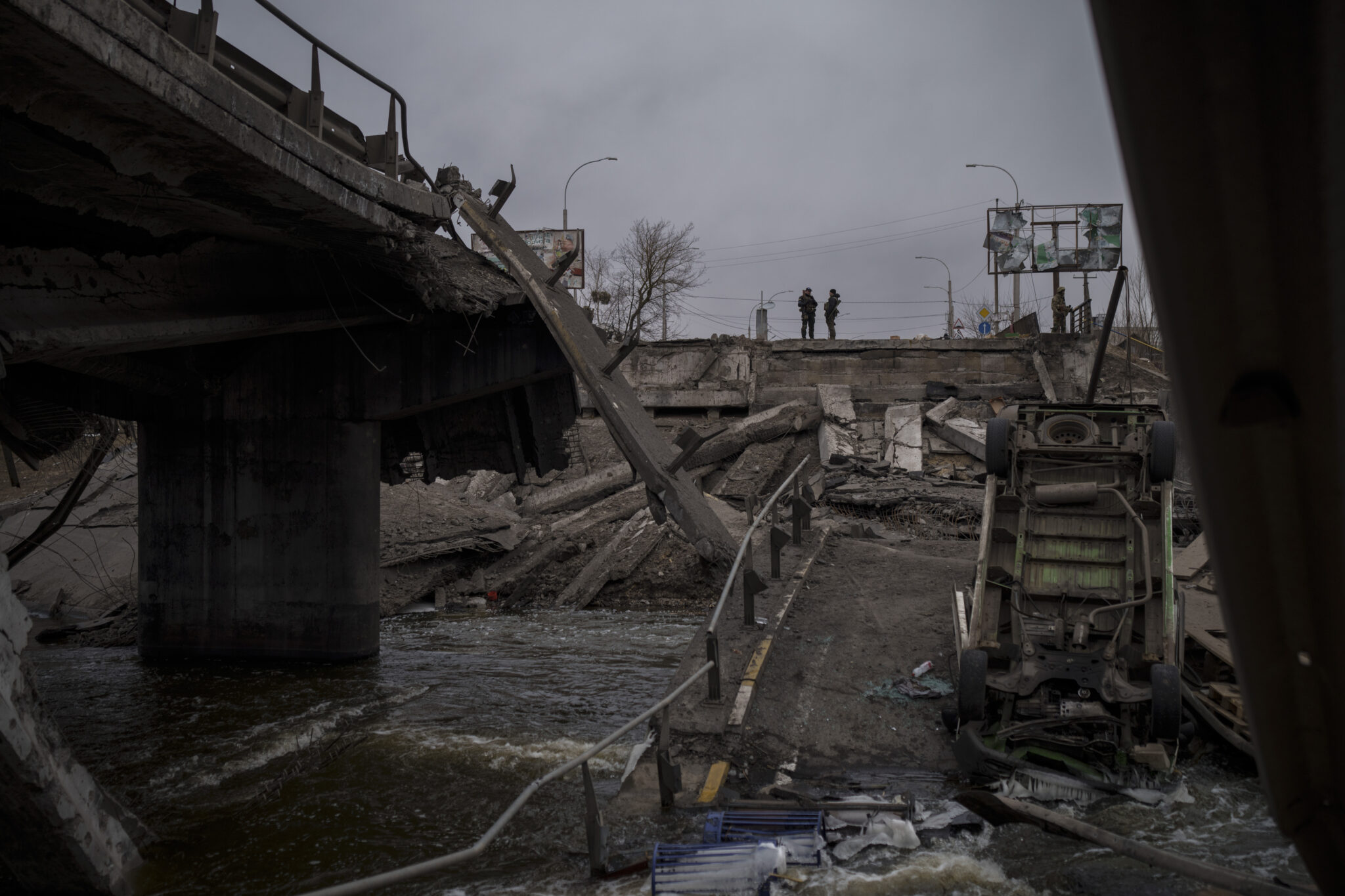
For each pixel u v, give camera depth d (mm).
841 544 15273
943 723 9312
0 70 6910
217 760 10203
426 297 13727
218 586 16797
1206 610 10852
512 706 12805
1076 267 32438
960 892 6023
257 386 16797
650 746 9180
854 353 34156
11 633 6184
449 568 24141
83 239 10539
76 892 6648
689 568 23703
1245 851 6477
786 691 10148
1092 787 7551
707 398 33219
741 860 6312
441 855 7223
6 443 14492
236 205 10328
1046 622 8859
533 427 18484
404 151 13734
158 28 7473
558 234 39812
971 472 29141
